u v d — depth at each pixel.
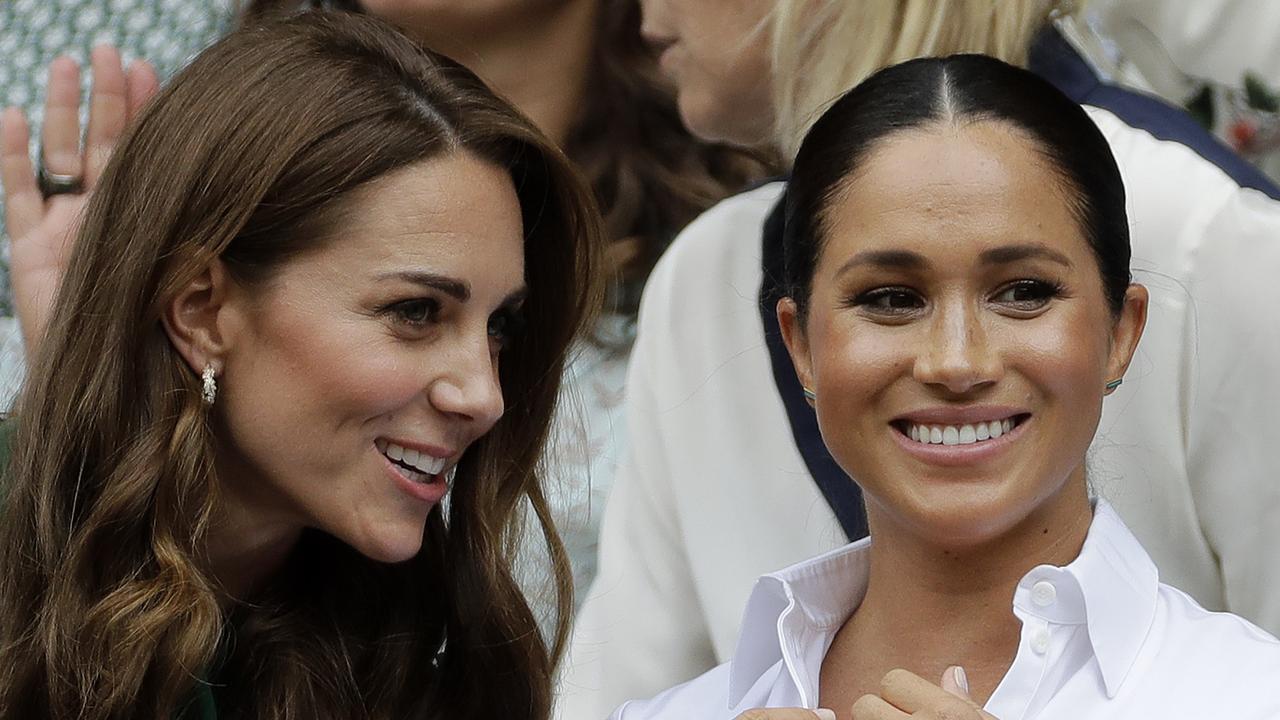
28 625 9.55
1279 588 9.77
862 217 8.45
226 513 9.76
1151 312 9.95
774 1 11.73
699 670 11.97
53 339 9.77
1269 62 12.20
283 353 9.27
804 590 9.21
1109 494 10.09
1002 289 8.34
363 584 10.75
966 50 10.66
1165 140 10.32
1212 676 8.23
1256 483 9.73
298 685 10.34
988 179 8.32
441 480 9.66
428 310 9.34
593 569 13.86
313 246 9.21
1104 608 8.33
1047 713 8.28
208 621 9.33
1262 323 9.62
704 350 11.97
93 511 9.39
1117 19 12.56
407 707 10.75
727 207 12.26
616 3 15.88
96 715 9.15
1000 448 8.27
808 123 11.02
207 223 9.27
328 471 9.40
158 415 9.45
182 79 9.66
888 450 8.41
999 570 8.57
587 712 11.98
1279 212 9.73
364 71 9.46
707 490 11.76
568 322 10.48
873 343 8.39
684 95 12.45
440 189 9.31
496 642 10.69
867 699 7.98
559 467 12.24
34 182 13.21
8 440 10.25
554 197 10.20
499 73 15.70
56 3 16.70
